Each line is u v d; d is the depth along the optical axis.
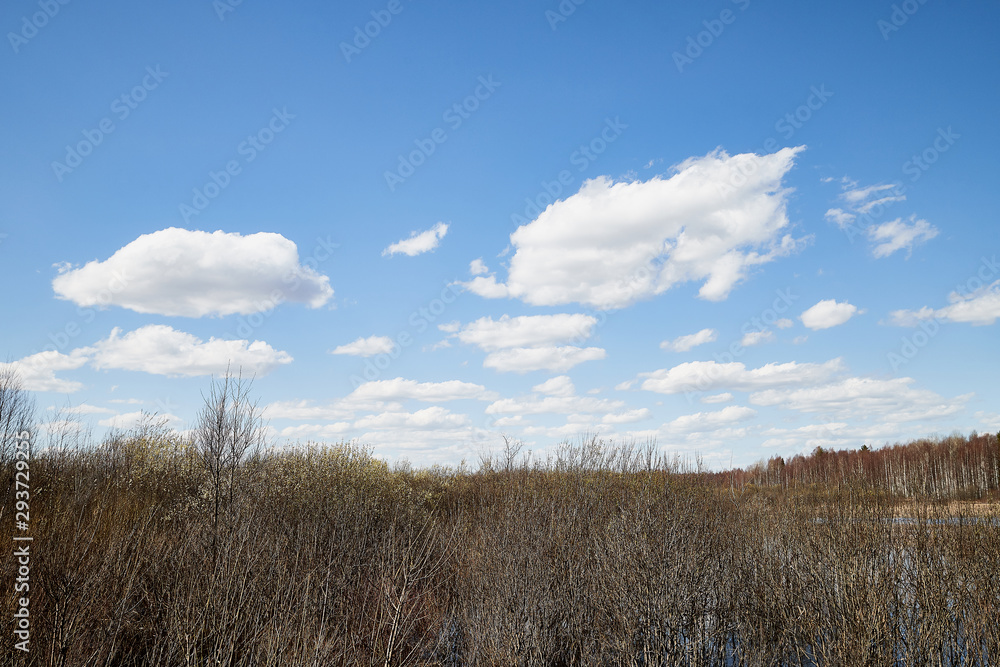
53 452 14.66
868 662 8.80
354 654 8.68
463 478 21.05
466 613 11.29
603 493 15.48
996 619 9.33
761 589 11.73
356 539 12.47
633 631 9.70
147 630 8.32
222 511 11.33
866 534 10.70
